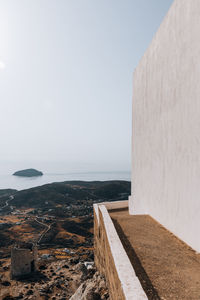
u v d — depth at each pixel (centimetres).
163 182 704
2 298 1691
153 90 823
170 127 640
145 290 324
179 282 349
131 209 1238
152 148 840
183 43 548
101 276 691
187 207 527
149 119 880
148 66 897
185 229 538
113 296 441
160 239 573
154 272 385
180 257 453
